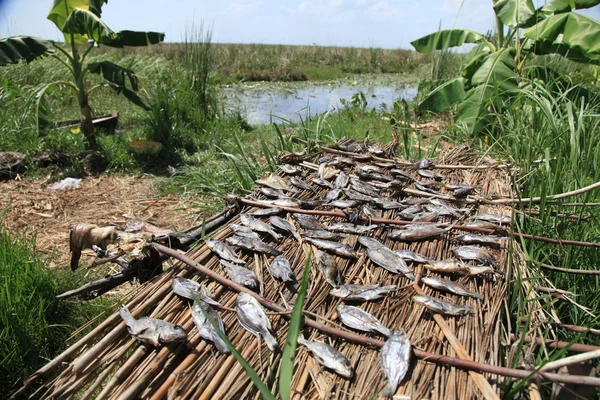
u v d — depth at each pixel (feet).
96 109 27.81
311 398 3.90
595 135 11.63
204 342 4.39
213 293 5.06
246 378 4.05
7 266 8.66
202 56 26.02
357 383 4.01
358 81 55.62
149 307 4.88
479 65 18.19
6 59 16.39
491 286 5.45
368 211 7.04
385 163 9.55
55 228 13.15
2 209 14.07
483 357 4.33
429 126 21.53
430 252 6.13
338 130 19.29
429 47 20.39
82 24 17.21
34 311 8.30
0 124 19.70
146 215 14.02
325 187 8.25
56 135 18.86
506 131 13.06
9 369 7.07
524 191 9.11
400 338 4.31
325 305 5.04
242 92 43.27
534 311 5.55
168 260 6.06
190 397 3.90
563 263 7.46
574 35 14.73
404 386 3.95
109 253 5.50
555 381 3.81
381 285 5.34
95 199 15.24
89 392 3.92
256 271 5.48
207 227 6.80
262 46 78.18
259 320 4.55
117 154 18.38
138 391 3.86
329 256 5.73
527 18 16.25
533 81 13.88
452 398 3.83
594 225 8.41
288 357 3.36
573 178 9.53
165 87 25.96
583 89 16.48
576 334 6.48
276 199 7.47
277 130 12.37
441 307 4.82
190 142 21.33
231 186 13.87
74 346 4.38
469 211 7.32
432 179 8.93
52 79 30.37
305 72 59.36
